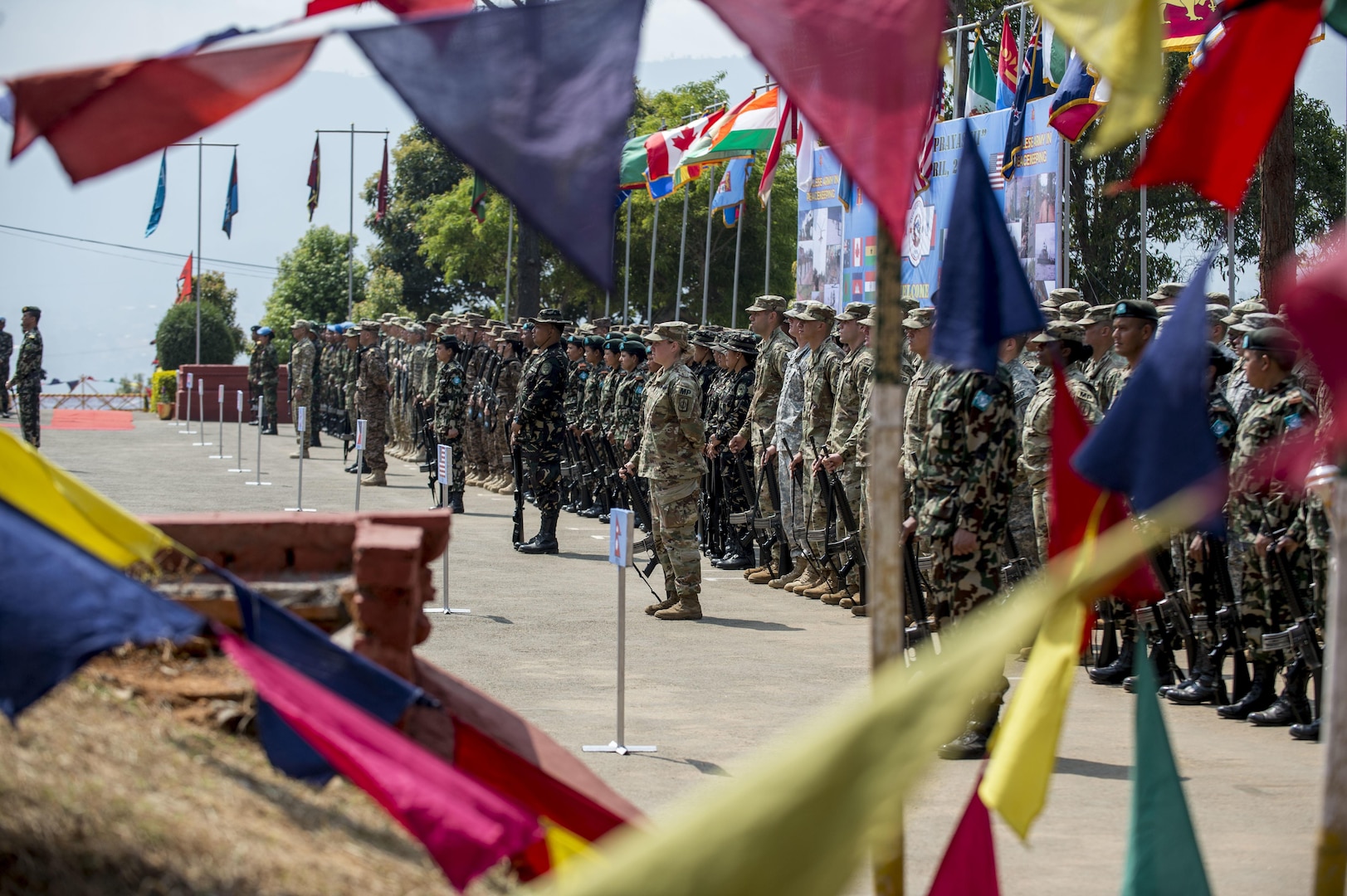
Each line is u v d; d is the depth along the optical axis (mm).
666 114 83812
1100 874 10008
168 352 92188
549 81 5594
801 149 38500
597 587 23953
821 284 38031
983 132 30641
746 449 27062
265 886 6422
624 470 26844
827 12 5887
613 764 12789
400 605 8430
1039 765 6457
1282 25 6832
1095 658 18391
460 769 8492
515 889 7965
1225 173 6945
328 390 60969
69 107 6344
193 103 6363
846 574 21625
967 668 3469
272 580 9016
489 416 40031
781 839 3221
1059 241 28391
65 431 60531
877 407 6566
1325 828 5789
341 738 6363
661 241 81438
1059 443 7648
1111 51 6195
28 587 5820
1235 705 15188
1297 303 3779
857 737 3348
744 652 18375
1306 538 14016
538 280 53562
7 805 6234
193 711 8383
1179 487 6500
